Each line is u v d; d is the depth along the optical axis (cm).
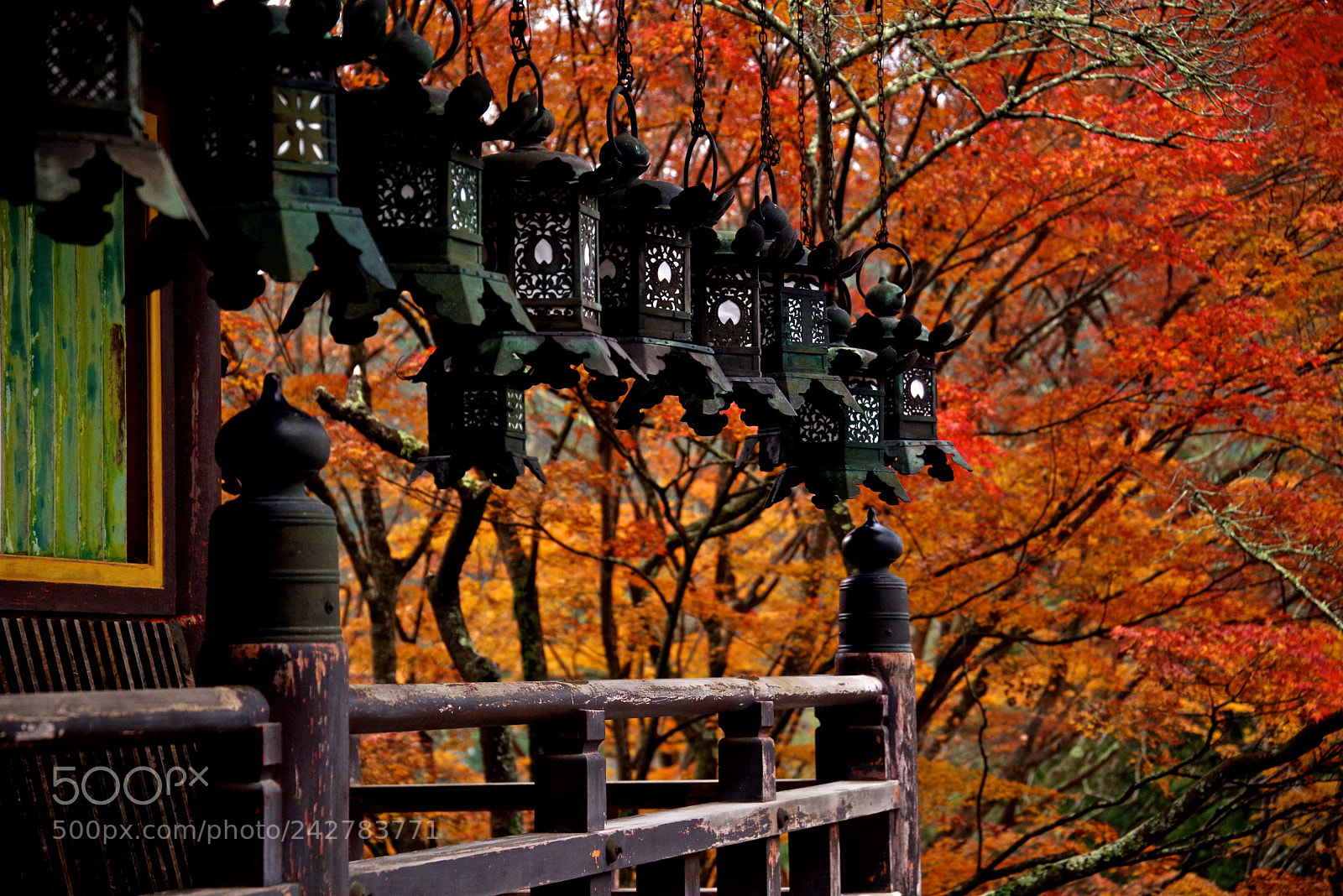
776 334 397
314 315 1392
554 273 314
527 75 991
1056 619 984
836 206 984
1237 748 1138
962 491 939
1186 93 866
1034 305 1395
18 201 218
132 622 438
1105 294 1462
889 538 525
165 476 456
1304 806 914
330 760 240
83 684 406
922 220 1023
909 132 1152
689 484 1092
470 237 285
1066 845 1075
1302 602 1147
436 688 283
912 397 471
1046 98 971
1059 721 1352
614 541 1027
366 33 247
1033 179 900
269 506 243
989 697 1420
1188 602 980
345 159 280
